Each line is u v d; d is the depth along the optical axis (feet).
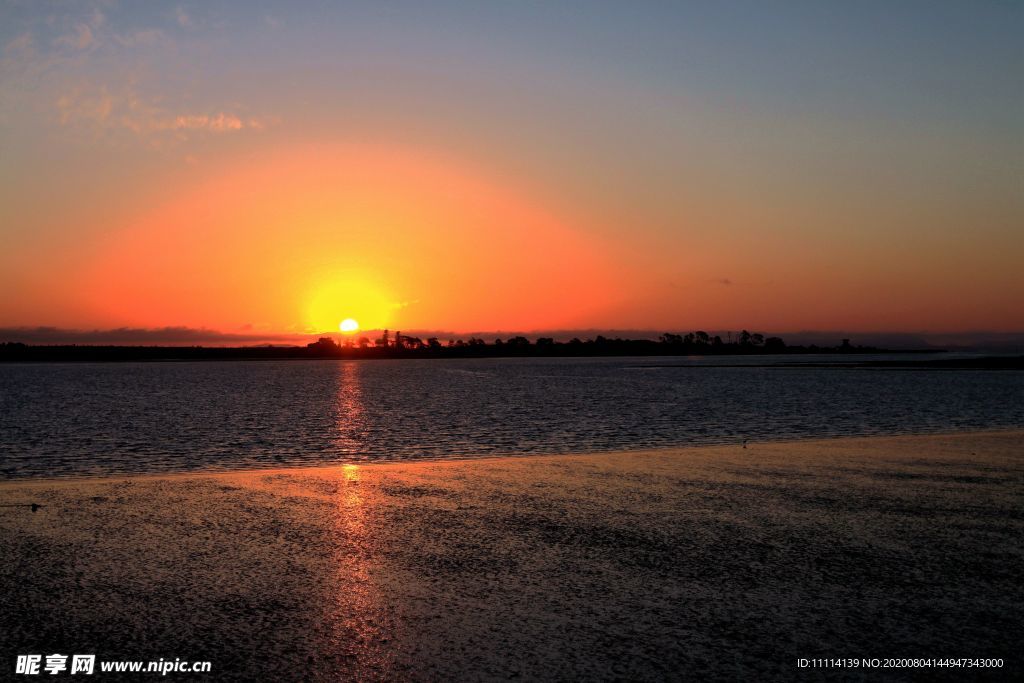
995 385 257.34
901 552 29.60
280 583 25.63
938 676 18.42
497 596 24.36
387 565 27.91
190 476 50.90
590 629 21.47
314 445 90.89
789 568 27.40
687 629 21.45
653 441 90.68
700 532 33.19
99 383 350.02
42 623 21.75
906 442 70.03
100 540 31.40
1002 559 28.55
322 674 18.53
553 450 82.12
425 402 182.80
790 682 18.06
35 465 74.33
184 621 21.99
